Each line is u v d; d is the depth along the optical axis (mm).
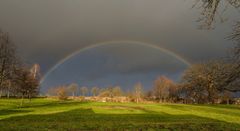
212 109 78188
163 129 29734
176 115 56812
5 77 62562
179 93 134125
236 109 79000
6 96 132000
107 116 50781
